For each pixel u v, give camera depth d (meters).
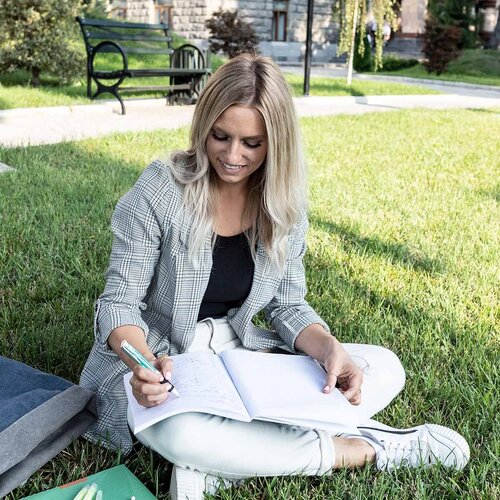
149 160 6.18
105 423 2.13
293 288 2.28
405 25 26.88
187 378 1.87
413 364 2.81
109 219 4.41
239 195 2.09
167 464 2.12
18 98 9.38
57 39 10.55
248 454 1.88
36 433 1.89
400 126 9.17
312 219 4.75
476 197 5.68
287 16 24.33
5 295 3.25
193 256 2.04
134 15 24.03
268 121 1.90
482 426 2.39
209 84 1.93
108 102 9.95
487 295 3.64
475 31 25.84
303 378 1.96
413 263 4.05
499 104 13.45
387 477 2.06
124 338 1.98
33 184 5.07
